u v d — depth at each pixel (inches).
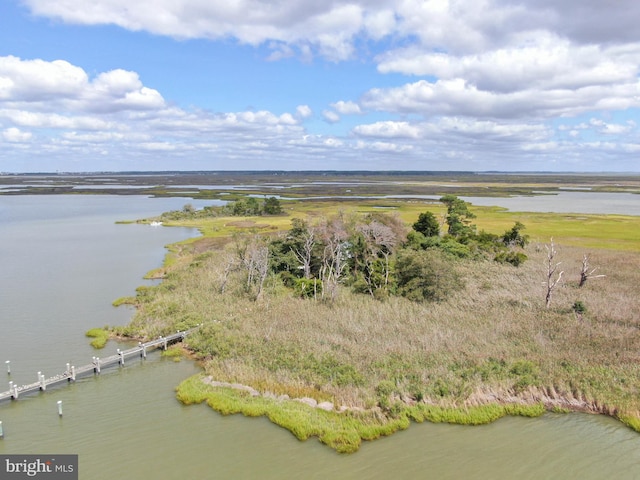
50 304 1993.1
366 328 1534.2
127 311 1900.8
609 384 1165.1
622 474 901.2
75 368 1291.8
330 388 1151.6
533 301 1863.9
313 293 1987.0
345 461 928.9
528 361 1268.5
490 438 1005.2
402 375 1200.2
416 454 951.0
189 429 1034.1
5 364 1381.6
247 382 1206.3
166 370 1333.7
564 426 1049.5
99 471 900.0
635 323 1599.4
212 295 1973.4
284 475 888.9
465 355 1321.4
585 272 2197.3
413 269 1987.0
